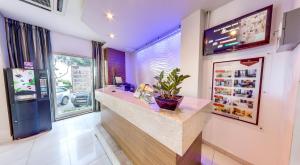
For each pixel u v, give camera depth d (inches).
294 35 37.4
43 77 104.7
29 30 107.7
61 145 85.0
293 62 44.3
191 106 50.3
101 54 166.4
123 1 67.2
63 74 143.0
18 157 72.5
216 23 74.5
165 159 44.9
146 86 63.2
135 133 62.6
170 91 45.1
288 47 43.8
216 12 74.1
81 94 163.3
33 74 98.3
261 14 54.6
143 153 57.2
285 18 39.1
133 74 193.6
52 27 114.7
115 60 178.7
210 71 77.9
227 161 67.2
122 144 77.1
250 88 60.7
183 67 88.7
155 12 79.0
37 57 113.3
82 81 155.2
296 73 40.9
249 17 58.4
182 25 88.7
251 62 59.7
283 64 50.3
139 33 117.8
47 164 66.8
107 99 89.0
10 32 97.0
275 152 53.9
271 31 53.4
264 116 56.9
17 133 91.4
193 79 81.5
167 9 75.4
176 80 43.0
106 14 81.6
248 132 62.6
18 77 91.0
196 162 56.8
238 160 66.6
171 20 90.1
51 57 123.1
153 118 44.5
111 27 103.4
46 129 106.5
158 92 53.7
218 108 74.2
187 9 75.7
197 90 79.5
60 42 130.2
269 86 54.8
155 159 49.8
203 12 77.3
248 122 62.1
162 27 103.3
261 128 58.1
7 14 90.0
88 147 82.7
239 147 66.2
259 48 57.3
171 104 42.8
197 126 45.5
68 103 153.1
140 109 51.3
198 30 77.2
